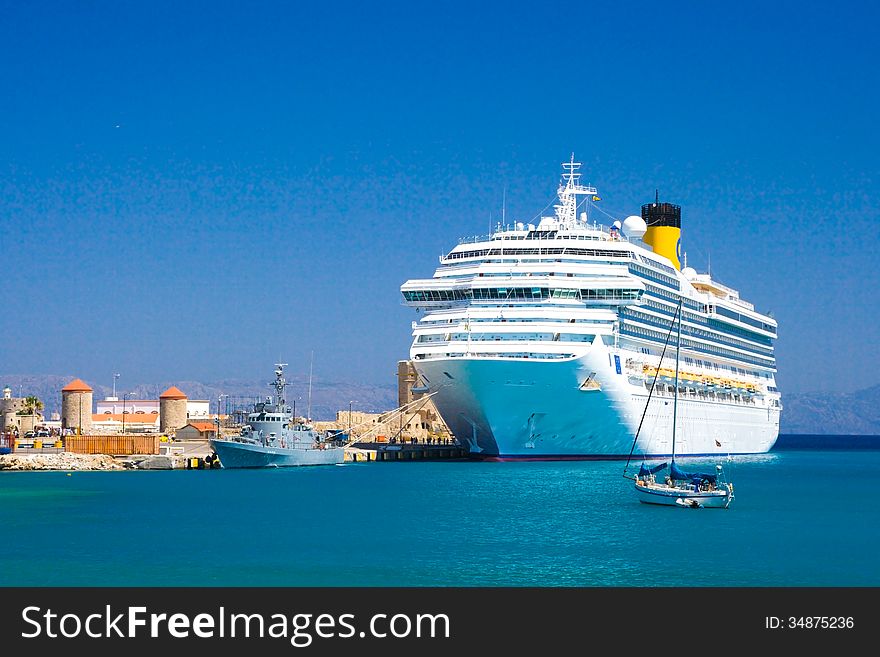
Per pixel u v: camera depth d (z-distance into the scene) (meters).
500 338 134.00
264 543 78.50
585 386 133.38
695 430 161.88
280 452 156.25
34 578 66.62
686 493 99.62
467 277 137.62
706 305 164.75
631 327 139.75
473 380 133.12
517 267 135.88
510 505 100.31
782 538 81.31
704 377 161.50
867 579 66.88
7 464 150.25
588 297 134.75
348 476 136.88
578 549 75.88
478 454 144.62
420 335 139.25
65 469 152.12
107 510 98.56
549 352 132.12
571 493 110.19
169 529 85.62
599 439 140.25
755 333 186.50
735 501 108.75
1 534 83.06
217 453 151.88
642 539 80.31
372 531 84.06
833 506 103.75
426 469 147.25
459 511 96.12
